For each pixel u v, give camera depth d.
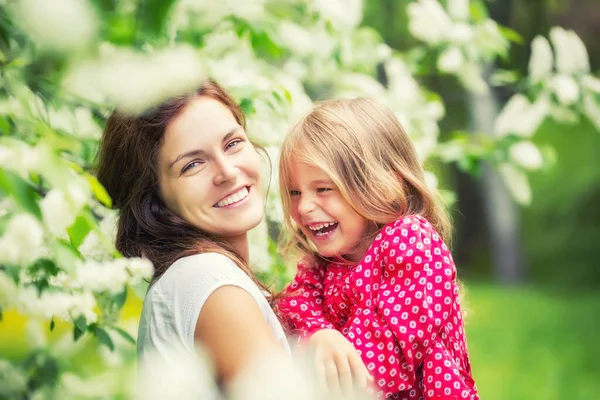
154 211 1.88
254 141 2.46
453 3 3.47
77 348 1.68
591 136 14.80
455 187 14.91
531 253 14.88
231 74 2.43
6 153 1.15
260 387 1.44
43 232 1.23
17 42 1.42
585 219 14.98
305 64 3.38
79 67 1.41
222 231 1.87
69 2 1.30
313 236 2.16
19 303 1.41
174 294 1.72
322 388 1.78
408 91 3.32
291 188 2.18
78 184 1.22
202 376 1.31
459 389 1.91
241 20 2.67
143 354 1.72
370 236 2.14
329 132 2.12
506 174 3.32
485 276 14.89
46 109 1.62
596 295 11.64
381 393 1.90
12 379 1.44
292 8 3.18
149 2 1.56
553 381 6.98
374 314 1.97
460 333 2.05
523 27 8.06
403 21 6.39
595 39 12.82
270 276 2.62
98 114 2.05
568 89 3.17
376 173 2.10
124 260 1.49
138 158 1.85
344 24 3.17
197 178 1.83
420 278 1.96
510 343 8.44
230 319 1.65
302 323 2.11
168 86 1.57
